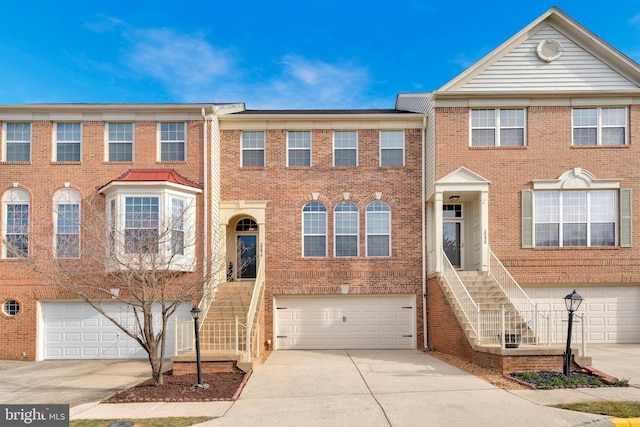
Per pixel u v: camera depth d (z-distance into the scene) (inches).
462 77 715.4
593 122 717.3
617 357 564.1
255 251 763.4
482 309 578.9
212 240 695.7
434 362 570.3
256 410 373.1
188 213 684.1
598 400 378.3
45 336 696.4
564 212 709.3
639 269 698.8
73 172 707.4
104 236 554.9
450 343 621.3
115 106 705.6
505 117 720.3
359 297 739.4
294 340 730.8
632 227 702.5
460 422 334.0
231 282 710.5
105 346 697.0
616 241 703.7
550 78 721.0
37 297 690.8
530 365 476.1
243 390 439.5
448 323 627.8
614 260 700.0
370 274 732.7
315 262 733.3
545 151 711.7
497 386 432.1
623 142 714.2
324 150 752.3
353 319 735.7
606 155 709.3
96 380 534.0
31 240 652.7
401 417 346.9
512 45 724.7
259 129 754.2
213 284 654.5
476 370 504.7
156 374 465.4
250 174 745.6
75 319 700.7
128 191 661.3
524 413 349.4
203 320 621.0
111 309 700.0
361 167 749.9
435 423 333.1
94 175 708.0
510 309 584.1
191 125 716.7
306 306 738.2
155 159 712.4
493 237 703.7
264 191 743.1
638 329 702.5
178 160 715.4
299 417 352.2
